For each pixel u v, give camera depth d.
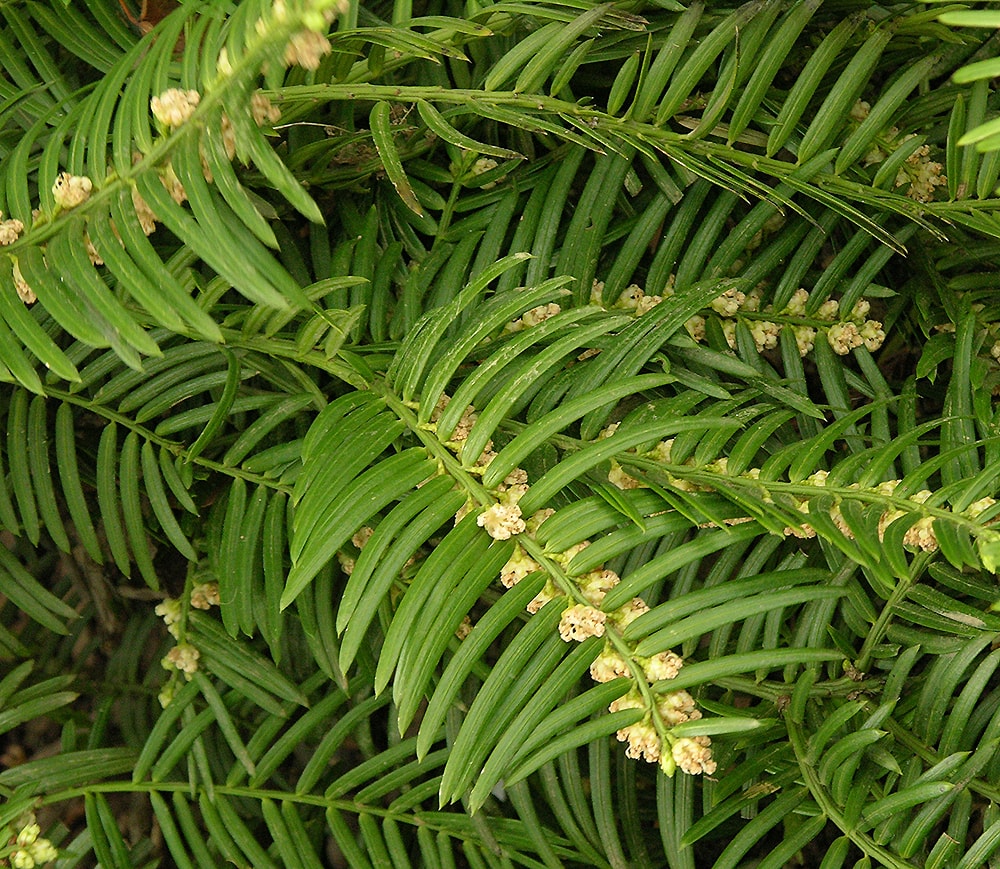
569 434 0.38
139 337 0.30
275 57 0.30
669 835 0.37
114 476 0.39
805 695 0.37
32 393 0.40
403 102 0.40
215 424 0.36
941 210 0.38
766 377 0.39
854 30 0.37
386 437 0.33
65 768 0.40
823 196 0.37
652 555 0.39
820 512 0.32
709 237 0.40
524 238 0.40
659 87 0.37
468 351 0.33
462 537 0.32
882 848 0.34
